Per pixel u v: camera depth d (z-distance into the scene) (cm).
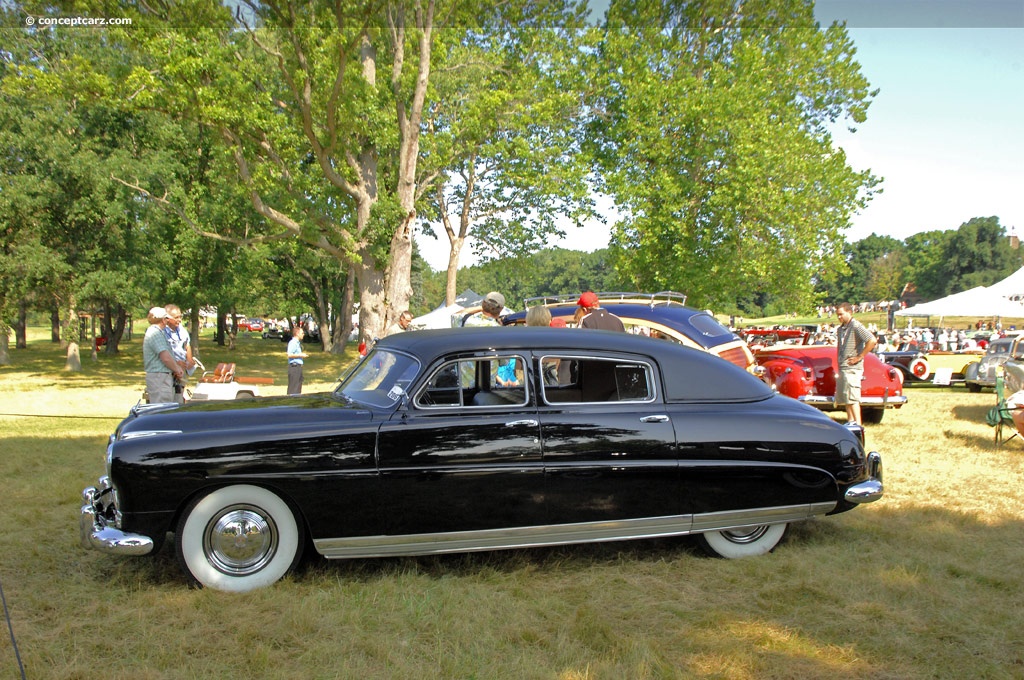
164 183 2522
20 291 2470
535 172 2238
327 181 2297
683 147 2292
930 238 13175
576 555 524
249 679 340
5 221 2359
